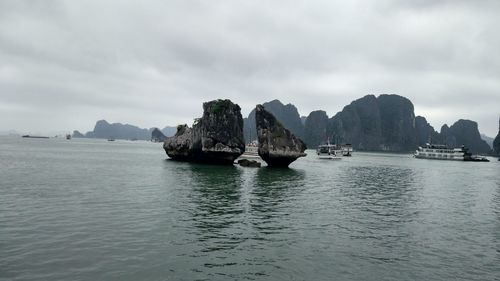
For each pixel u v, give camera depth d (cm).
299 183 4581
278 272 1456
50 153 9681
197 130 7794
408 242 1969
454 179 6294
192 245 1756
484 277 1502
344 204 3105
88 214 2294
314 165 8994
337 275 1452
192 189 3638
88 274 1354
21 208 2386
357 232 2138
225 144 7106
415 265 1609
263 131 6938
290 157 6912
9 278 1285
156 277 1356
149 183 3984
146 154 11581
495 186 5294
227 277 1386
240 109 7500
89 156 9119
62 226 1981
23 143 17700
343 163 10825
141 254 1594
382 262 1628
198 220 2275
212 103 7300
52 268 1394
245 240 1878
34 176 4203
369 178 5853
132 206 2616
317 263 1578
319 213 2656
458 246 1933
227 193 3469
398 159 16188
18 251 1558
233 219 2348
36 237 1762
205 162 7706
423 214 2788
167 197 3073
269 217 2452
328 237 1998
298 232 2080
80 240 1747
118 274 1366
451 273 1533
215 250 1697
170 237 1872
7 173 4406
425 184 5194
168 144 8681
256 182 4494
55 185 3512
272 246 1794
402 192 4125
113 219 2192
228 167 6762
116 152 12294
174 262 1519
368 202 3275
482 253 1825
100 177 4397
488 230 2334
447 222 2528
